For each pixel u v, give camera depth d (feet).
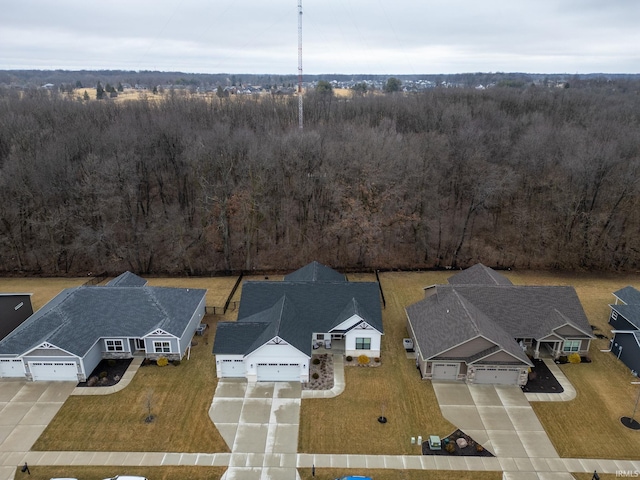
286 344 109.50
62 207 176.45
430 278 175.32
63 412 102.47
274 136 201.36
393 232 196.34
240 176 191.21
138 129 219.82
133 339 122.83
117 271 181.88
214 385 111.96
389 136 204.44
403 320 143.84
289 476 87.25
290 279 149.07
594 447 93.97
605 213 181.37
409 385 112.37
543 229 186.80
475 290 130.72
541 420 101.14
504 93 352.49
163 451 92.53
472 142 198.39
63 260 186.19
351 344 121.19
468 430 98.22
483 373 112.06
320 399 107.45
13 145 191.31
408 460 90.89
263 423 100.01
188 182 211.00
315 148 191.11
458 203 210.38
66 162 185.06
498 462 90.43
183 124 232.73
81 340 114.32
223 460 90.68
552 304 126.82
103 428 98.12
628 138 208.44
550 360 122.42
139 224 194.29
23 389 109.70
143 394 108.58
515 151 209.87
